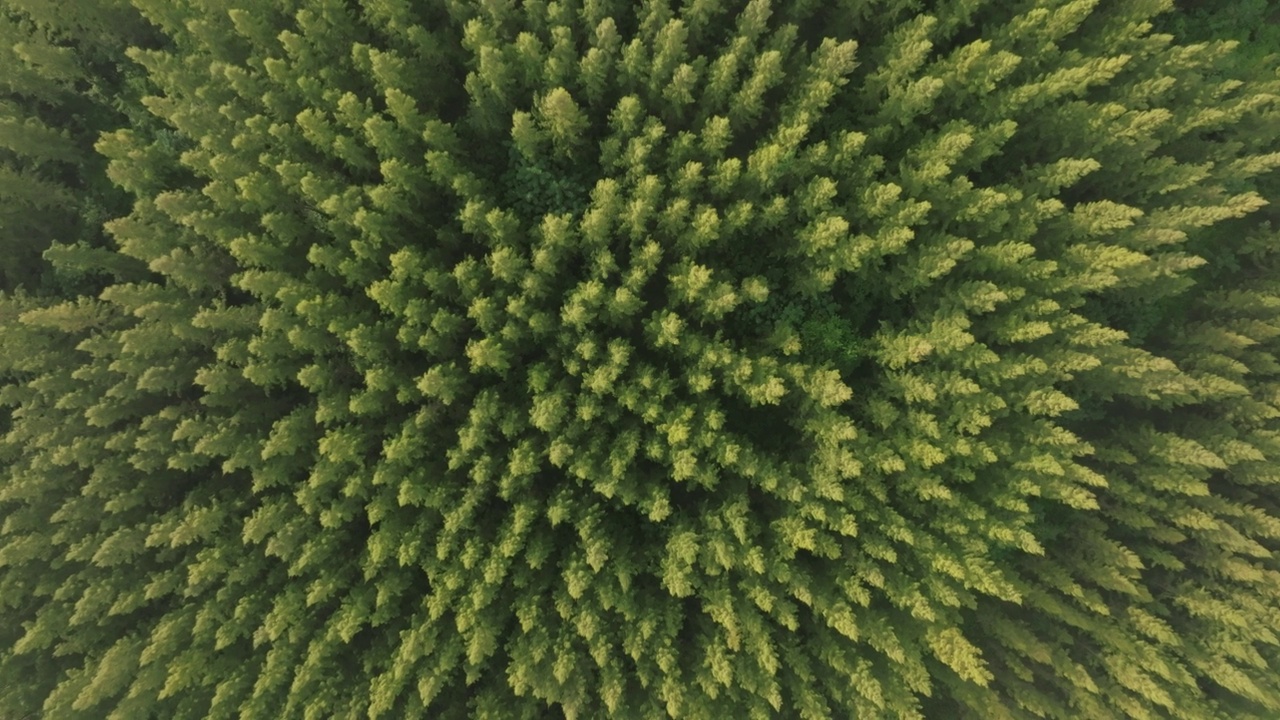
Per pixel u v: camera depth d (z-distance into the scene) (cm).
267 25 1772
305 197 1741
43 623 1875
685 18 1728
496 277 1817
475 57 1766
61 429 1878
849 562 1934
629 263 1928
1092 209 1778
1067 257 1830
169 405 1992
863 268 1864
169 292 1884
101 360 1905
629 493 1880
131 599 1873
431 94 1903
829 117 1881
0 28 1933
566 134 1759
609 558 1934
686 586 1817
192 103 1825
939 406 1900
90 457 1878
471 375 1948
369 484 1875
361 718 1941
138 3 1770
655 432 1928
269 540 1844
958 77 1722
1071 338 1848
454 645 1869
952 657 1808
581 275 1931
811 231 1803
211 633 1923
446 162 1742
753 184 1791
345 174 1919
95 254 1944
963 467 1894
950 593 1825
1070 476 1891
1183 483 1970
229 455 1920
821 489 1822
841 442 1888
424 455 1883
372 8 1720
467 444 1780
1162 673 1988
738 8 1834
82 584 1934
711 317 1908
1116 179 1944
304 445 1891
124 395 1838
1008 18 1839
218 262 1880
